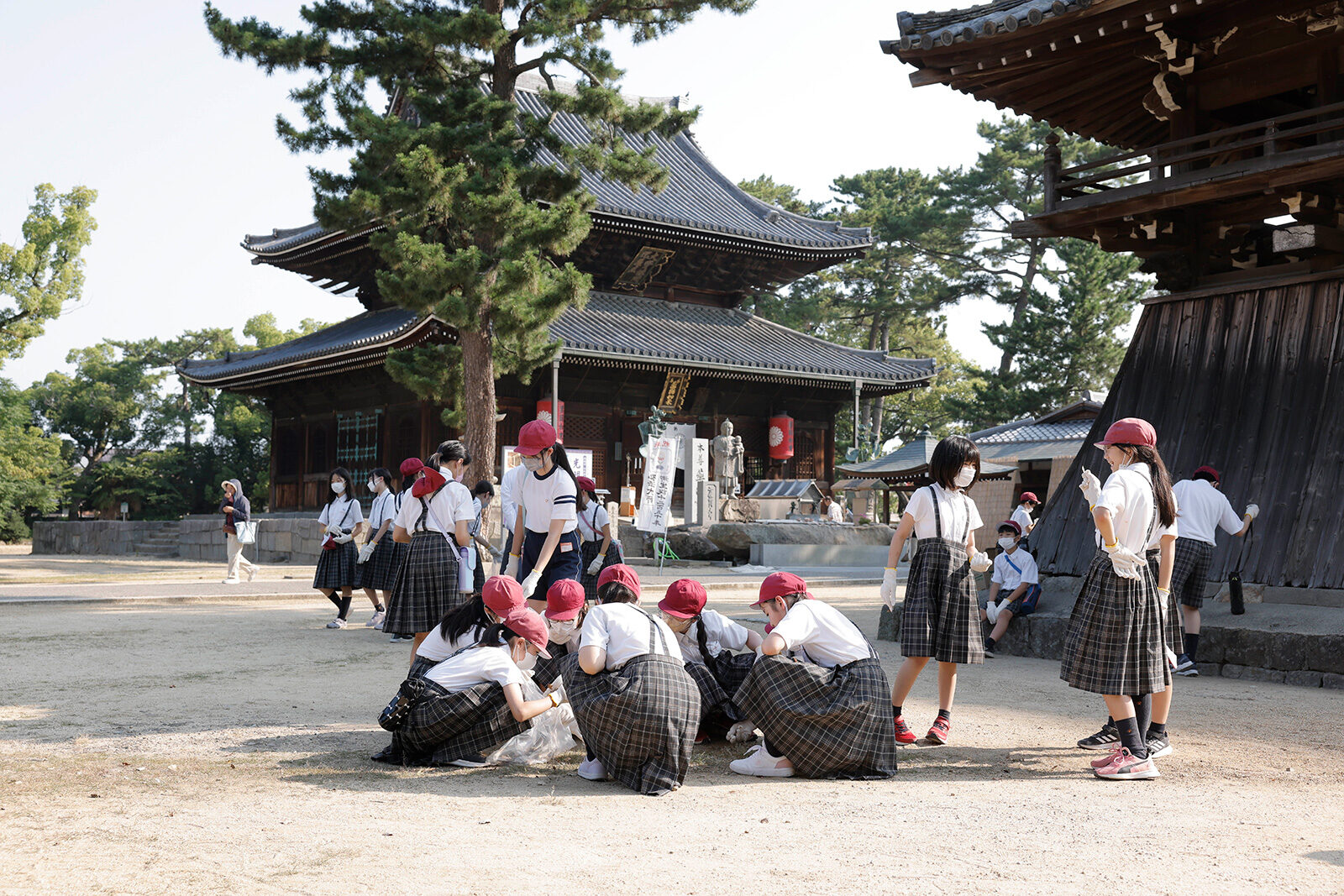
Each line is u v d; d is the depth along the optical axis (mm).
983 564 5820
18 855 3482
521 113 22281
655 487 22875
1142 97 11953
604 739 4668
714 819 4105
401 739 5051
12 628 11258
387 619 7168
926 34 10164
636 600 5160
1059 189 10641
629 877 3322
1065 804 4387
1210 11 9805
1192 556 8359
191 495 57844
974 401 48594
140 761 5039
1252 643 8422
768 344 36219
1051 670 8750
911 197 57000
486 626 5223
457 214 20781
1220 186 9430
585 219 20688
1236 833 3908
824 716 4816
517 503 7156
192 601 15031
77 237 31016
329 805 4250
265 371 34000
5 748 5301
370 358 30375
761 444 37344
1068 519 10695
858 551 27141
